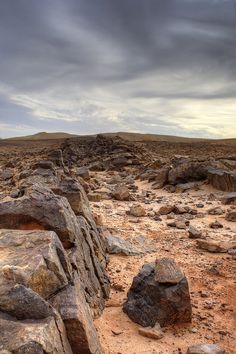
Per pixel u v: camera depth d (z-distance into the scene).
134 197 25.39
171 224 17.08
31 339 4.87
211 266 11.92
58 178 26.30
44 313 5.57
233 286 10.44
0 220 8.81
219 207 20.59
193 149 82.06
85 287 8.04
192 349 7.00
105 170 45.59
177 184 29.77
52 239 7.10
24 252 6.66
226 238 15.23
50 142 139.75
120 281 10.56
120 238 13.76
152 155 58.09
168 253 13.20
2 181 34.12
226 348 7.45
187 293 8.25
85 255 9.09
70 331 5.98
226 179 26.30
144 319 8.16
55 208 8.73
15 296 5.60
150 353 7.11
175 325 8.22
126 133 162.88
